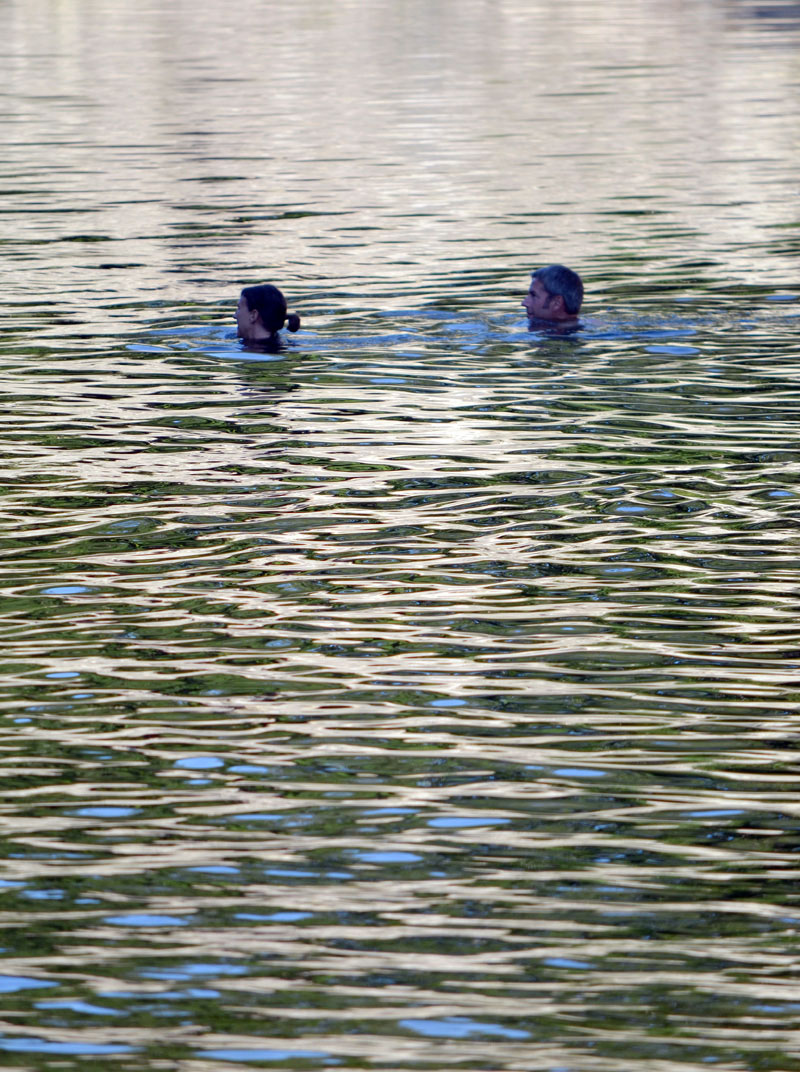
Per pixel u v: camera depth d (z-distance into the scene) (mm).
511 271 50844
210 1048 13312
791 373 37594
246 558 25234
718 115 90688
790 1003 13883
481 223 60094
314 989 14109
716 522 27000
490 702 19984
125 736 19078
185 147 80625
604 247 55031
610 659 21297
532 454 31156
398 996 14008
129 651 21578
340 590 23875
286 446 31875
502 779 17984
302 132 85125
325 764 18359
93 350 40625
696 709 19750
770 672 20844
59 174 72812
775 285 48031
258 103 97750
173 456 31188
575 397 35594
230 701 20016
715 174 71125
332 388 36625
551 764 18359
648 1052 13242
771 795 17625
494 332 42312
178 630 22297
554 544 25938
